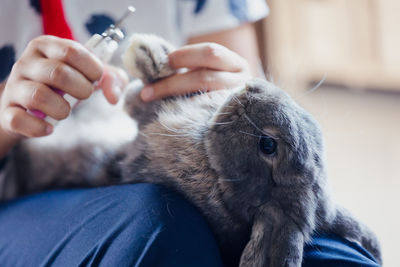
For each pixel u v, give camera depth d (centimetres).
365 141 146
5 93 48
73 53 45
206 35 69
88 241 42
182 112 48
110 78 52
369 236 49
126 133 57
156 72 49
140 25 63
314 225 45
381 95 182
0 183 59
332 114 167
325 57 195
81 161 57
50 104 45
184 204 44
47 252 44
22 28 57
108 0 61
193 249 41
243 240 45
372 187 121
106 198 46
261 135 43
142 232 41
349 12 182
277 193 44
